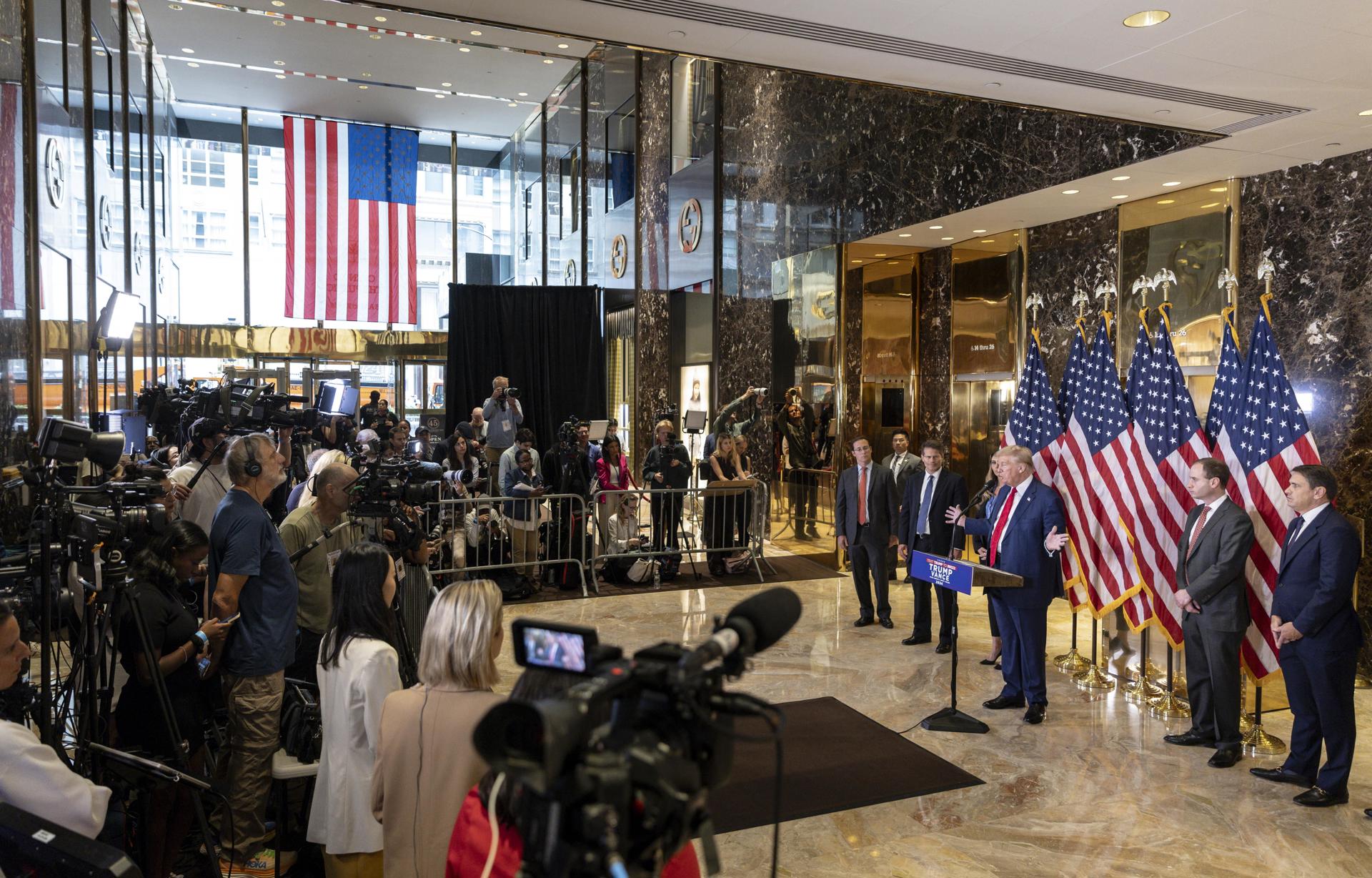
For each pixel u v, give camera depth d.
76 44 7.30
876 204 9.89
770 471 11.50
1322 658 4.57
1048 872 3.89
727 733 1.29
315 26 11.31
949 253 11.12
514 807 1.44
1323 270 7.13
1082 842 4.16
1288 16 4.67
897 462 8.38
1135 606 6.25
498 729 1.06
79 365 7.09
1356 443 6.89
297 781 3.97
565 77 13.73
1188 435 6.06
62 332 6.45
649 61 12.82
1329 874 3.88
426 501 4.06
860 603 8.41
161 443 6.76
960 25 4.97
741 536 10.30
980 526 6.22
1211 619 5.08
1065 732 5.56
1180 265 8.14
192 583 4.30
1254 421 5.62
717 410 12.09
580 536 9.56
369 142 15.55
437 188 16.08
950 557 7.31
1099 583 6.54
